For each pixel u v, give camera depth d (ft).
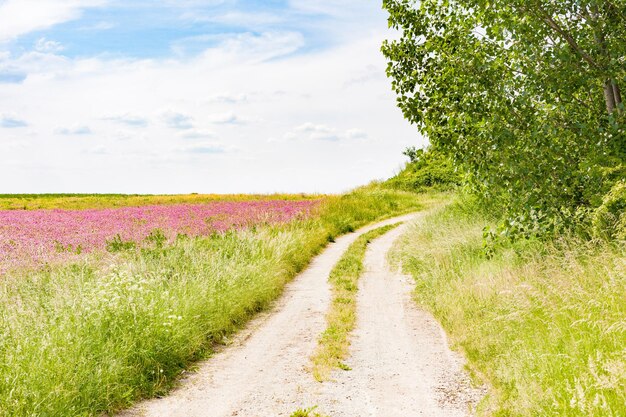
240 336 30.30
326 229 73.10
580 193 30.83
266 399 20.67
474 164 32.30
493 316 26.45
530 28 29.27
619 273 22.52
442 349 26.30
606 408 14.30
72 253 46.37
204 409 19.81
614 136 28.53
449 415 18.58
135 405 20.21
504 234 32.86
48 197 177.17
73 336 21.22
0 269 38.96
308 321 33.06
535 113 31.81
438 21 34.12
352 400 20.35
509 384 19.38
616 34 29.17
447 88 33.17
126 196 175.73
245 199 143.84
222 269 37.93
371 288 42.52
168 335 24.94
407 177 143.13
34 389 17.53
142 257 41.27
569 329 20.36
